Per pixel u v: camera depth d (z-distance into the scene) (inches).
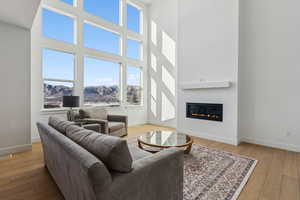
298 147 119.2
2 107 109.7
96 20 180.4
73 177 46.7
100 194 36.3
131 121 219.6
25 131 119.0
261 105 135.9
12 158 103.6
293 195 67.6
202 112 159.0
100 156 43.1
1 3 85.0
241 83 144.1
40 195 66.6
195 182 76.0
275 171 88.0
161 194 52.5
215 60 149.1
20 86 116.6
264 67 133.6
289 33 121.9
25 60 118.6
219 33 146.0
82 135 54.3
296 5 118.8
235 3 135.8
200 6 159.0
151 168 48.3
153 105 234.5
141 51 236.2
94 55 180.4
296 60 119.3
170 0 209.5
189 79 169.6
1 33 108.4
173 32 206.4
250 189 71.4
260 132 137.0
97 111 155.8
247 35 141.6
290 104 122.5
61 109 154.3
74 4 165.0
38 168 90.0
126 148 43.3
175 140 106.6
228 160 101.6
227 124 142.0
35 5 87.0
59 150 54.3
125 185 41.3
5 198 64.4
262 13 133.6
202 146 131.1
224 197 65.3
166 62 215.5
